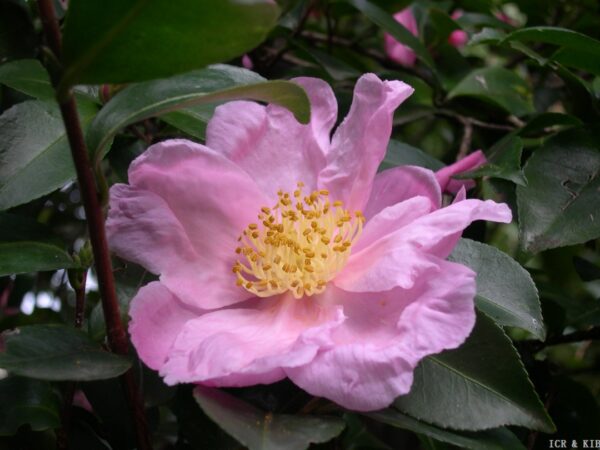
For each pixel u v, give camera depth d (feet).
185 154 0.40
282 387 0.42
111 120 0.35
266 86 0.35
